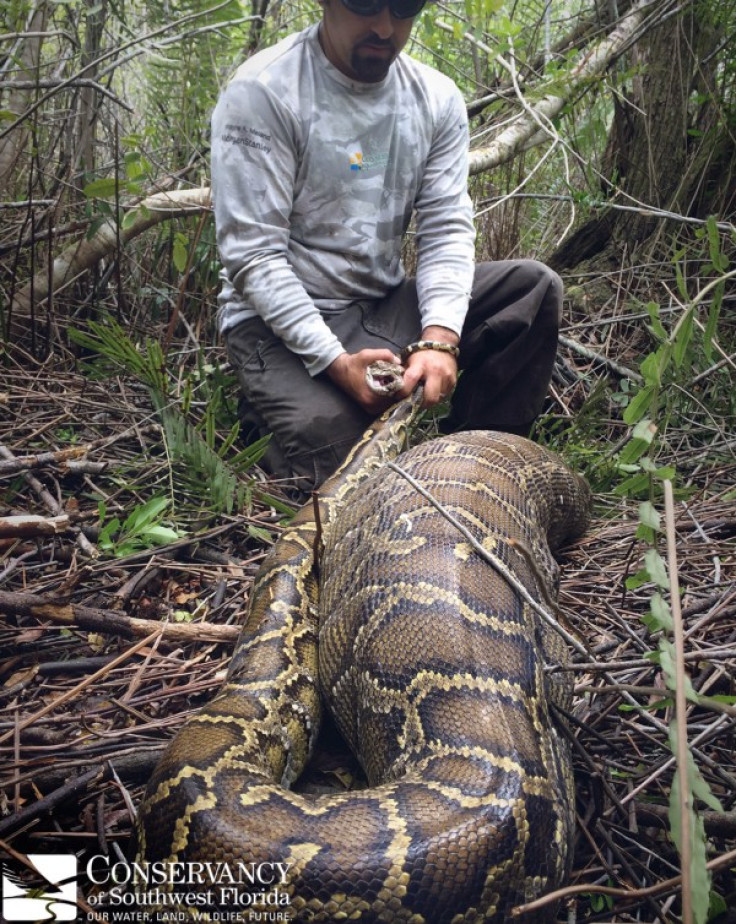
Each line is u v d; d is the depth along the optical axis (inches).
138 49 65.4
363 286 58.7
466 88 91.2
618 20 82.7
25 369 64.9
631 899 29.9
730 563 47.1
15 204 65.2
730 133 80.6
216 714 32.9
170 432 53.4
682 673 22.6
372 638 34.2
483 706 30.1
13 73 73.4
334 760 37.0
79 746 34.6
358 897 24.3
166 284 72.8
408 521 38.9
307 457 55.1
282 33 78.8
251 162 53.5
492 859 25.3
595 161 88.7
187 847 25.8
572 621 43.3
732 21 83.0
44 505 50.3
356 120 54.5
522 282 59.4
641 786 31.7
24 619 42.7
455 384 58.1
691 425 66.2
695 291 78.2
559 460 51.0
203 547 49.9
